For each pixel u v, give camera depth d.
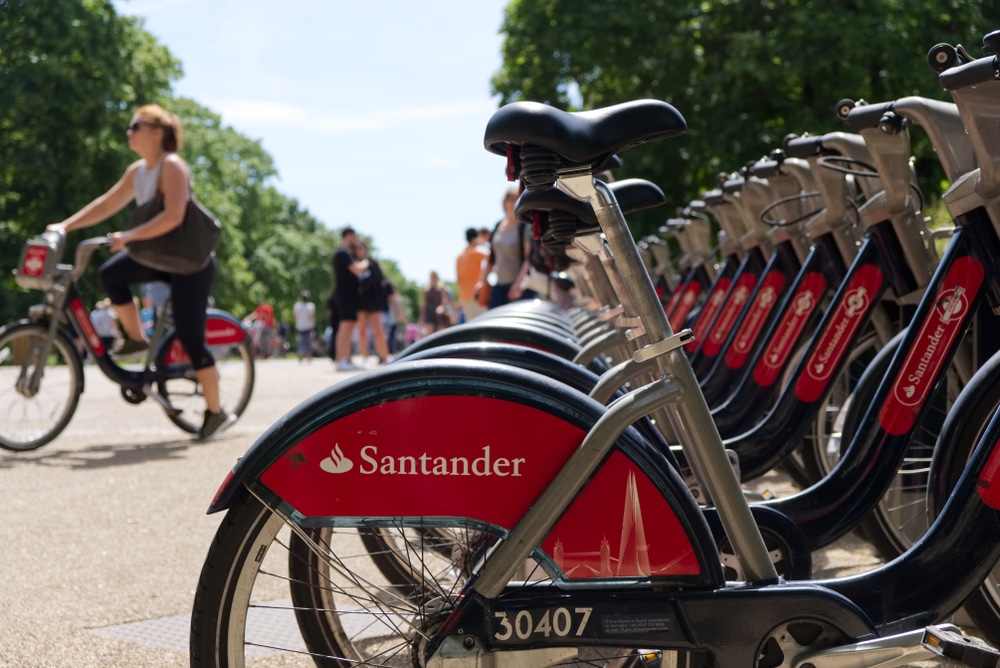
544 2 18.66
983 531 2.02
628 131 1.85
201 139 43.03
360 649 2.20
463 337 3.04
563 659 1.87
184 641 2.97
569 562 1.88
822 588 1.90
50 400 6.66
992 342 2.60
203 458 6.19
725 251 4.85
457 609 1.88
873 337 3.61
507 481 1.88
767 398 3.51
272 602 3.10
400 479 1.88
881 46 14.93
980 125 2.41
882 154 2.95
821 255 3.51
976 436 2.33
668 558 1.88
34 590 3.50
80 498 5.05
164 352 6.94
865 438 2.65
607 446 1.85
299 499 1.87
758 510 2.41
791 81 15.87
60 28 29.17
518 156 1.86
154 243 6.47
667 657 1.92
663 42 17.50
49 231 6.64
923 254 3.08
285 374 16.31
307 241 70.12
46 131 29.38
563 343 3.05
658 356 1.91
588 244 2.14
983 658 1.82
